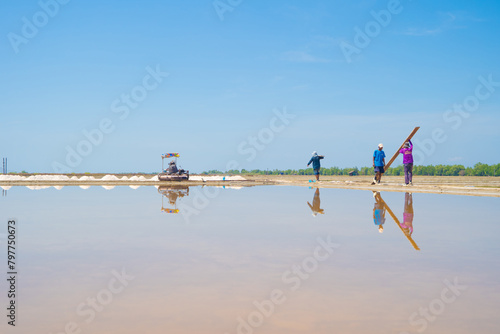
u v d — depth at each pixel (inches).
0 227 244.2
